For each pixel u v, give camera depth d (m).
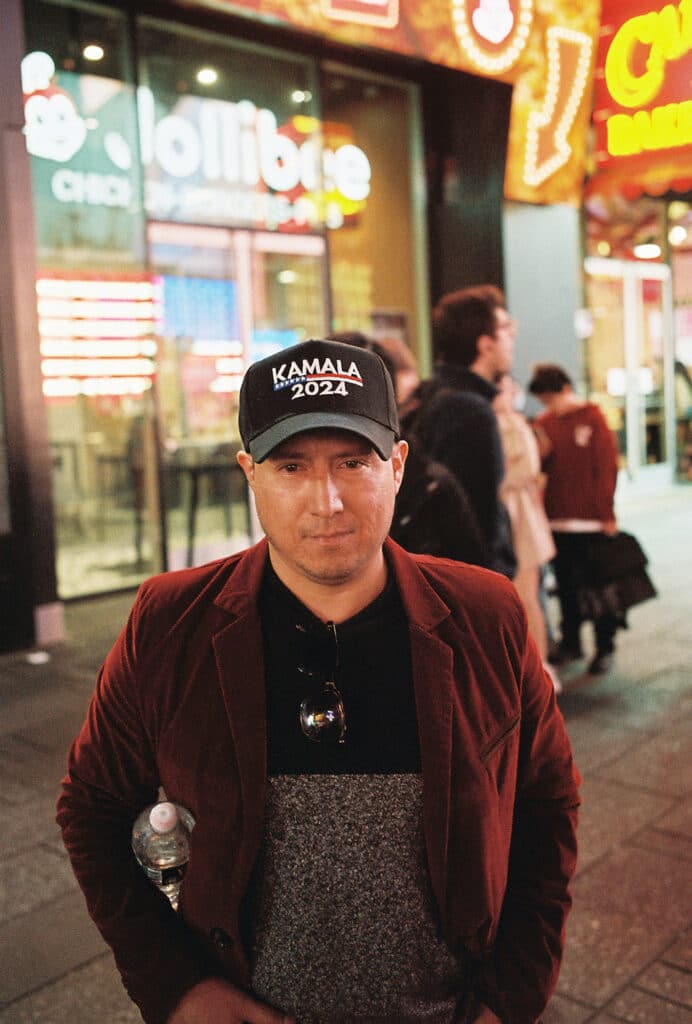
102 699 1.26
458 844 1.18
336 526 1.09
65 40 6.95
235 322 8.09
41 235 7.06
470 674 1.20
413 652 1.17
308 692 1.16
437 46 6.11
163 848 1.18
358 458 1.11
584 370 11.26
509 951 1.26
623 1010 2.48
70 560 7.71
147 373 7.62
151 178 7.50
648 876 3.13
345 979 1.18
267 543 1.23
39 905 3.08
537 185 7.10
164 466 7.84
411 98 8.38
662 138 5.75
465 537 2.63
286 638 1.18
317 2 5.57
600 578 5.11
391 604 1.20
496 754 1.22
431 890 1.18
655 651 5.74
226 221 7.94
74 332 7.25
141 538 8.02
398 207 8.61
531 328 8.25
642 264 12.08
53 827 3.62
